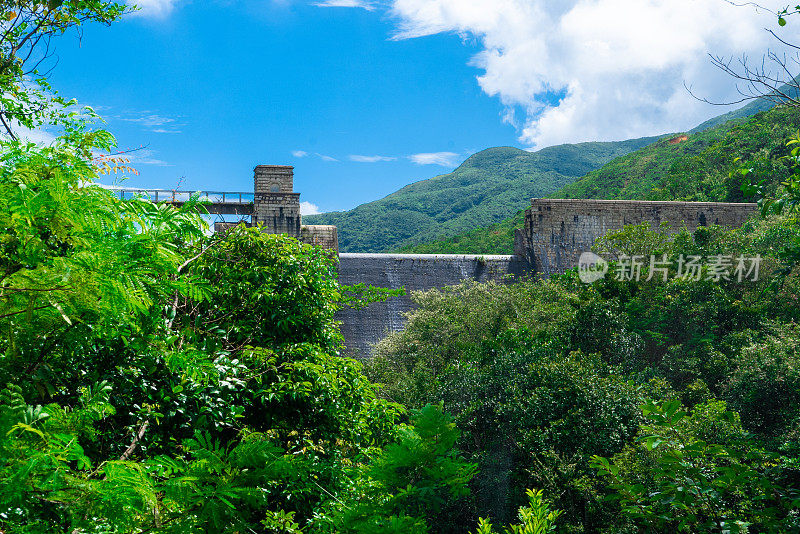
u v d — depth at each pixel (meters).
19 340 3.39
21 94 7.73
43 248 3.20
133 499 3.00
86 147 5.29
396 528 4.31
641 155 130.62
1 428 2.76
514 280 49.78
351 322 44.78
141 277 3.25
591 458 5.43
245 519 4.01
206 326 9.48
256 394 9.07
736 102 6.21
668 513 5.08
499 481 21.39
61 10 8.86
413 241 182.88
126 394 6.45
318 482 8.51
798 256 9.31
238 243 11.20
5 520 2.81
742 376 22.69
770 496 4.73
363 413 11.51
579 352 24.66
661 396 22.89
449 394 24.92
